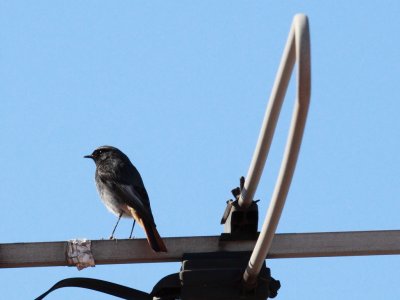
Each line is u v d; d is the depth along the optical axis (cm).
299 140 816
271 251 1143
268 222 907
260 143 969
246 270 1052
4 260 1132
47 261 1138
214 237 1150
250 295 1081
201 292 1089
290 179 852
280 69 851
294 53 814
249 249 1142
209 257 1132
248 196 1101
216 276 1092
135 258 1147
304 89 777
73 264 1139
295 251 1144
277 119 927
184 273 1095
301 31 777
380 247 1143
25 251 1138
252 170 1028
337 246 1144
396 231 1147
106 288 1122
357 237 1145
